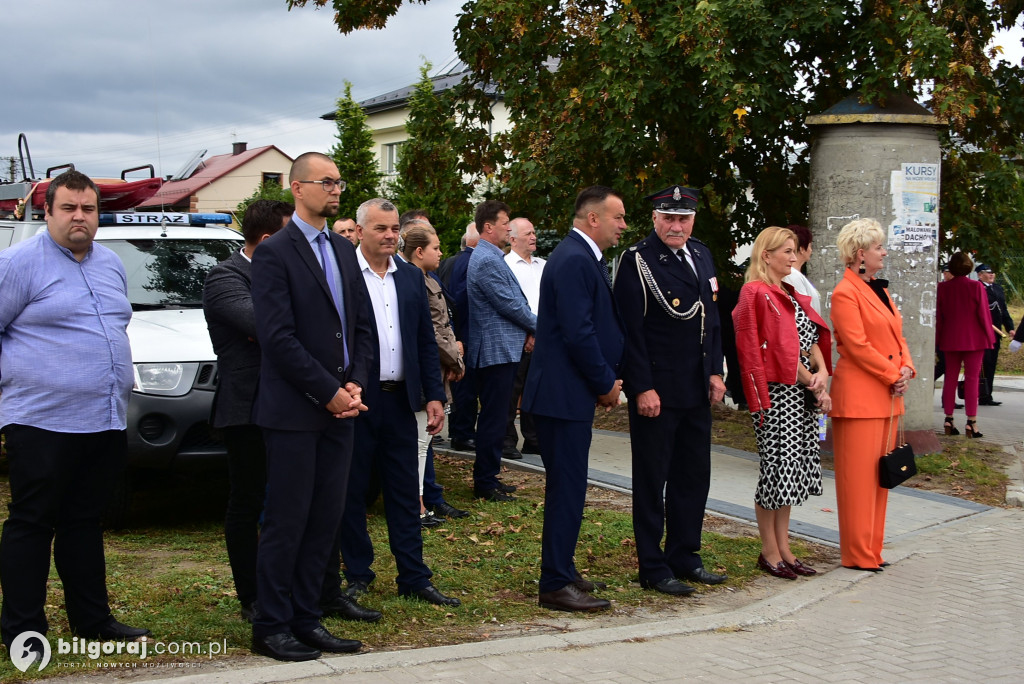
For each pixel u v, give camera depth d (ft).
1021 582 19.47
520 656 14.74
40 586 14.43
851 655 15.29
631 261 18.51
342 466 15.03
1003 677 14.42
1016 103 34.71
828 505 25.54
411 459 17.67
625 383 18.44
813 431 19.99
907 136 30.66
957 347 36.09
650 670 14.30
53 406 14.28
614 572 19.93
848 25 32.86
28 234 28.73
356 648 14.96
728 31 30.68
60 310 14.48
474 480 25.25
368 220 17.22
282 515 14.44
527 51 35.32
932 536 23.07
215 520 23.97
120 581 18.10
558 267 17.37
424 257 22.30
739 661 14.87
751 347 19.56
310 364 14.17
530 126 35.27
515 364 24.90
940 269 40.22
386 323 17.39
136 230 27.48
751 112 32.76
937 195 31.07
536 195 36.11
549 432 17.54
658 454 18.62
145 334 22.33
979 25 33.42
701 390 18.72
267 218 16.88
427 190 41.45
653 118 33.50
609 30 31.99
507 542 21.36
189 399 21.39
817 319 20.29
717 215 39.29
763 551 20.20
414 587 17.58
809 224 32.24
